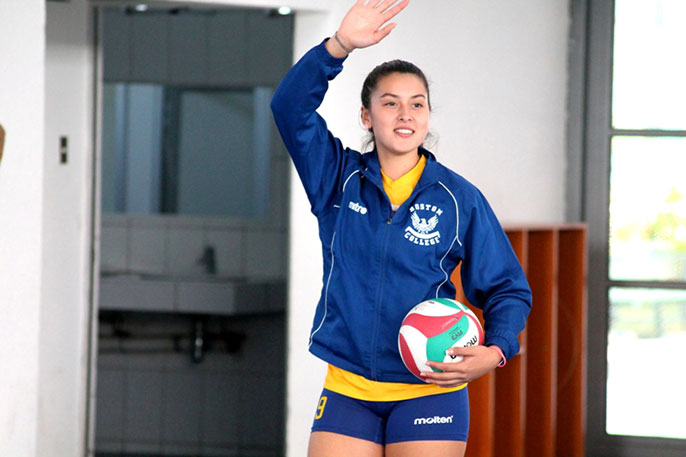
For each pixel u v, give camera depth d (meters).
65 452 10.97
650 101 12.59
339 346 5.95
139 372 15.73
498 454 10.76
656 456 12.58
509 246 6.14
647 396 12.69
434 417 5.87
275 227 15.74
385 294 5.83
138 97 15.94
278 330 15.47
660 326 12.68
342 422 5.95
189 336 15.62
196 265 15.95
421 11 11.45
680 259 12.61
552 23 12.55
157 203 16.00
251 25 15.61
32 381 9.36
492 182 12.03
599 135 12.68
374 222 5.89
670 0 12.52
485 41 11.95
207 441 15.65
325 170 6.04
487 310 6.03
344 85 10.96
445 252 5.89
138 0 10.65
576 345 12.15
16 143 9.20
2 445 9.12
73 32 10.95
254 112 15.77
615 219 12.70
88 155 11.09
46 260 10.91
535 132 12.47
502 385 10.76
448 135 11.63
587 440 12.74
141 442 15.77
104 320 15.68
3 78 9.12
